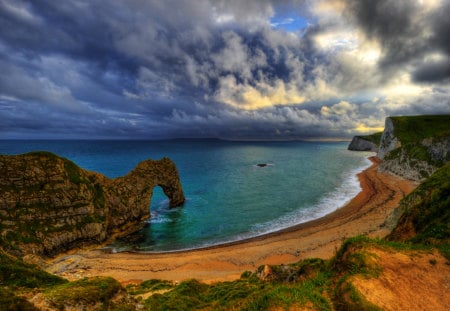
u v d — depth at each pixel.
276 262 35.81
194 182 96.56
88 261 37.97
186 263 36.75
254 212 60.75
